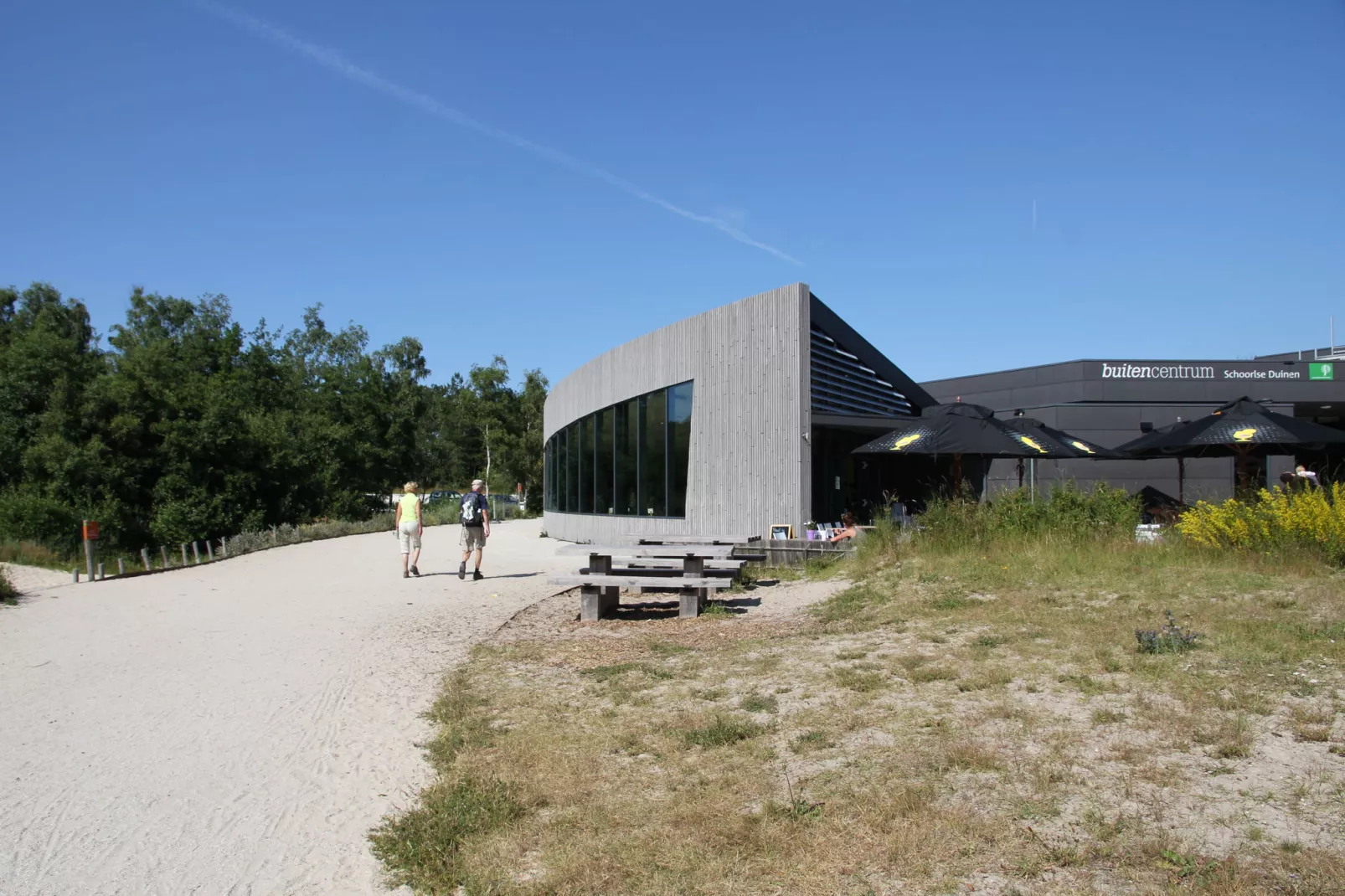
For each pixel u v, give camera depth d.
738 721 5.73
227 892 3.89
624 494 22.20
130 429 31.30
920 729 5.21
